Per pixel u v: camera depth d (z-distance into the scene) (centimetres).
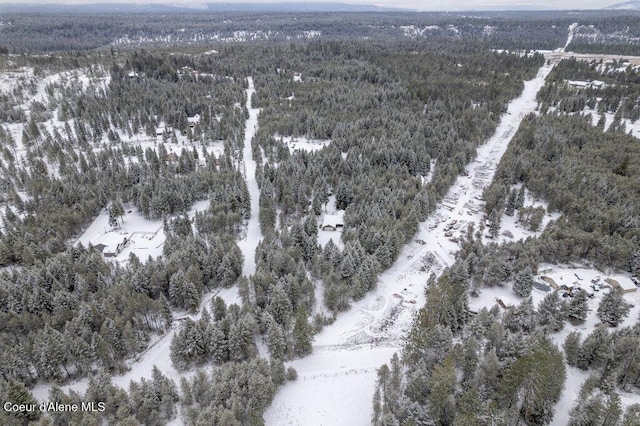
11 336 6050
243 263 8200
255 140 14375
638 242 8150
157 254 8644
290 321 6391
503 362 5269
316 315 6750
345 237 8656
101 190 10500
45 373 5578
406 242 8931
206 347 6006
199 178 11306
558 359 4697
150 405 5050
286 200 9975
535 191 10769
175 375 5891
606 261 7994
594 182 10181
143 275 7000
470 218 10200
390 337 6662
